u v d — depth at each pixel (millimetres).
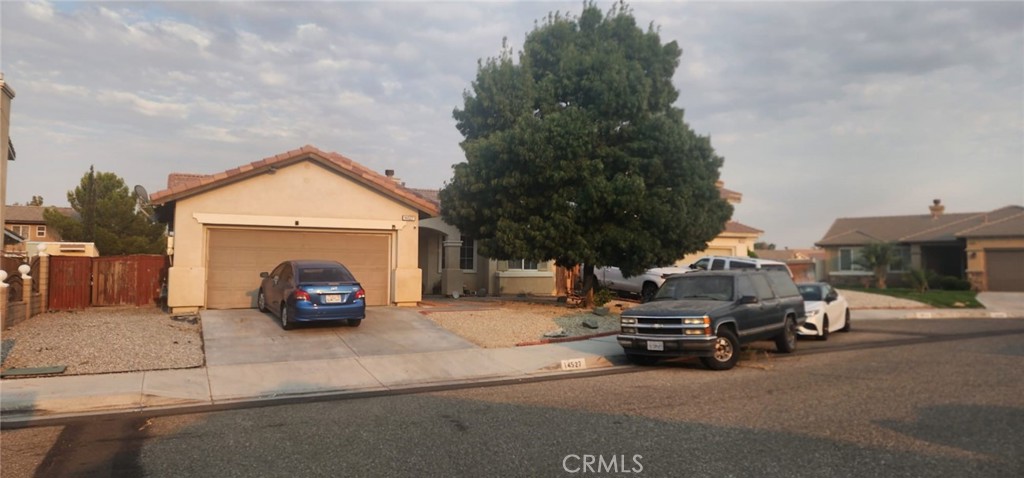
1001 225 33656
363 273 18812
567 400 8953
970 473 5625
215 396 9312
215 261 17203
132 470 5906
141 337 12727
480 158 18266
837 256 39438
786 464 5902
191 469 5914
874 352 13820
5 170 16000
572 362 12125
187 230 16719
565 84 18562
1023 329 18844
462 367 11648
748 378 10703
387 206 18891
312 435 7105
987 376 10648
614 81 17906
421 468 5879
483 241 19281
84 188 34406
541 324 16047
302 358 11781
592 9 19406
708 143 19516
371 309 17891
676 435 6945
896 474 5609
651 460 6062
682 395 9234
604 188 17328
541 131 17609
